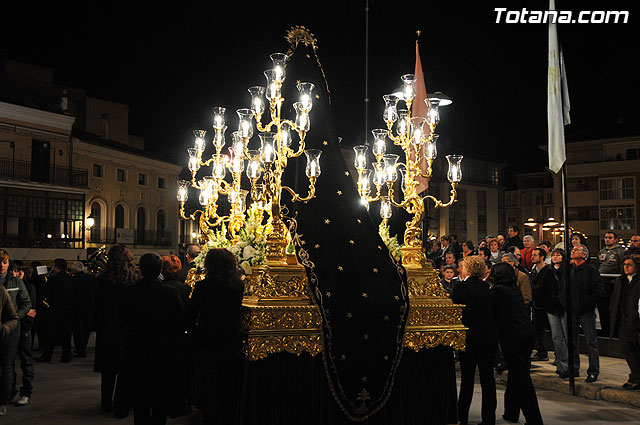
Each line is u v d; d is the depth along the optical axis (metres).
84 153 35.75
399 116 7.05
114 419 6.99
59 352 12.70
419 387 6.26
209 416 5.35
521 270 9.92
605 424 6.86
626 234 46.88
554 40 8.87
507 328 6.50
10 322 6.75
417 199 6.88
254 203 7.66
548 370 9.74
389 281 6.12
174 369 6.08
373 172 9.02
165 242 42.31
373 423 5.93
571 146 50.03
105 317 7.30
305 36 7.26
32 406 7.62
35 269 13.09
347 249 6.09
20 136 31.97
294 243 6.07
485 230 62.84
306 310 5.70
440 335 6.30
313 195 6.01
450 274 10.72
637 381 8.13
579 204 49.34
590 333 8.80
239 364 5.80
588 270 8.97
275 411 5.54
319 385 5.71
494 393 6.43
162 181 42.78
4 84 34.47
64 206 33.66
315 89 6.93
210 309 5.41
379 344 5.88
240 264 6.44
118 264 7.37
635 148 47.03
